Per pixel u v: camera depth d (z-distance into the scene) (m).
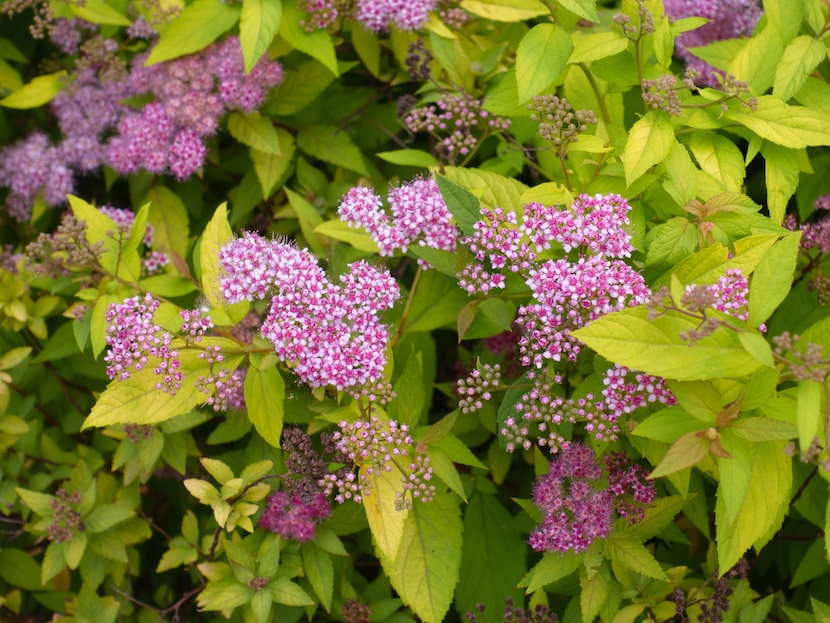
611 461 0.43
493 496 0.50
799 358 0.35
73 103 0.57
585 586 0.43
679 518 0.50
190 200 0.57
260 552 0.46
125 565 0.52
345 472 0.43
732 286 0.39
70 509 0.49
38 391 0.55
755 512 0.38
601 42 0.44
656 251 0.41
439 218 0.44
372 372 0.42
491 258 0.43
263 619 0.44
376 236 0.45
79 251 0.47
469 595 0.49
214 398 0.44
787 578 0.53
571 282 0.40
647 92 0.44
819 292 0.47
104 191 0.61
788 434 0.36
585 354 0.44
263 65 0.52
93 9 0.54
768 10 0.45
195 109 0.52
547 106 0.43
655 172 0.44
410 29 0.51
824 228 0.47
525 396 0.42
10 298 0.52
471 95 0.52
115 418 0.43
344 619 0.48
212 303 0.45
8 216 0.60
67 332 0.54
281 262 0.42
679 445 0.37
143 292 0.48
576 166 0.46
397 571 0.45
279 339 0.42
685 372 0.37
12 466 0.52
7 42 0.58
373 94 0.56
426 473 0.43
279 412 0.43
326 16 0.50
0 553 0.53
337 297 0.42
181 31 0.51
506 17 0.51
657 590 0.44
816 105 0.46
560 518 0.42
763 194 0.52
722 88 0.44
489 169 0.49
